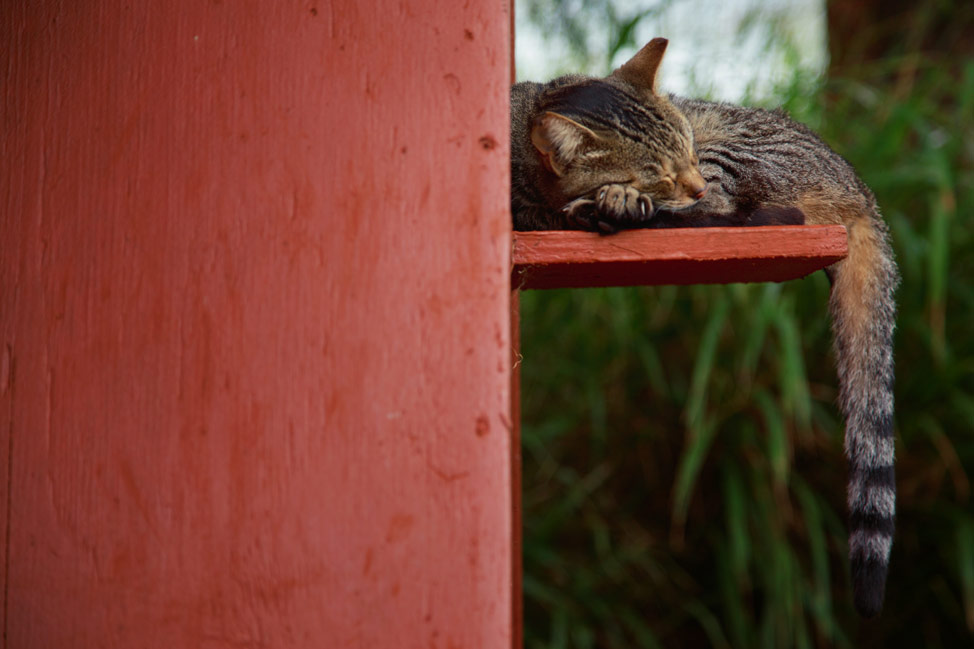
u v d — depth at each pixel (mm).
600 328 2102
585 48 2230
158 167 1530
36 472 1515
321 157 1525
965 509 2000
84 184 1531
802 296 2023
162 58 1536
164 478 1510
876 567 1633
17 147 1537
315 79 1530
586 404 2088
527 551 2037
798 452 2053
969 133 2066
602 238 1549
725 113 1787
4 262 1529
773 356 2023
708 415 2020
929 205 2023
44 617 1505
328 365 1511
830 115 2098
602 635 2078
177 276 1522
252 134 1528
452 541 1497
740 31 2135
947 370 1963
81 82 1538
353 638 1493
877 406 1686
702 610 2041
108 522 1509
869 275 1724
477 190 1521
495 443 1503
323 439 1507
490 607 1492
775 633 2016
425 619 1493
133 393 1517
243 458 1509
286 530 1502
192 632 1500
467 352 1509
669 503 2086
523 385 2150
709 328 1942
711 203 1720
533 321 2119
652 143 1706
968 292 1991
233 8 1537
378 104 1527
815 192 1736
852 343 1710
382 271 1516
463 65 1529
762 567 1995
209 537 1505
